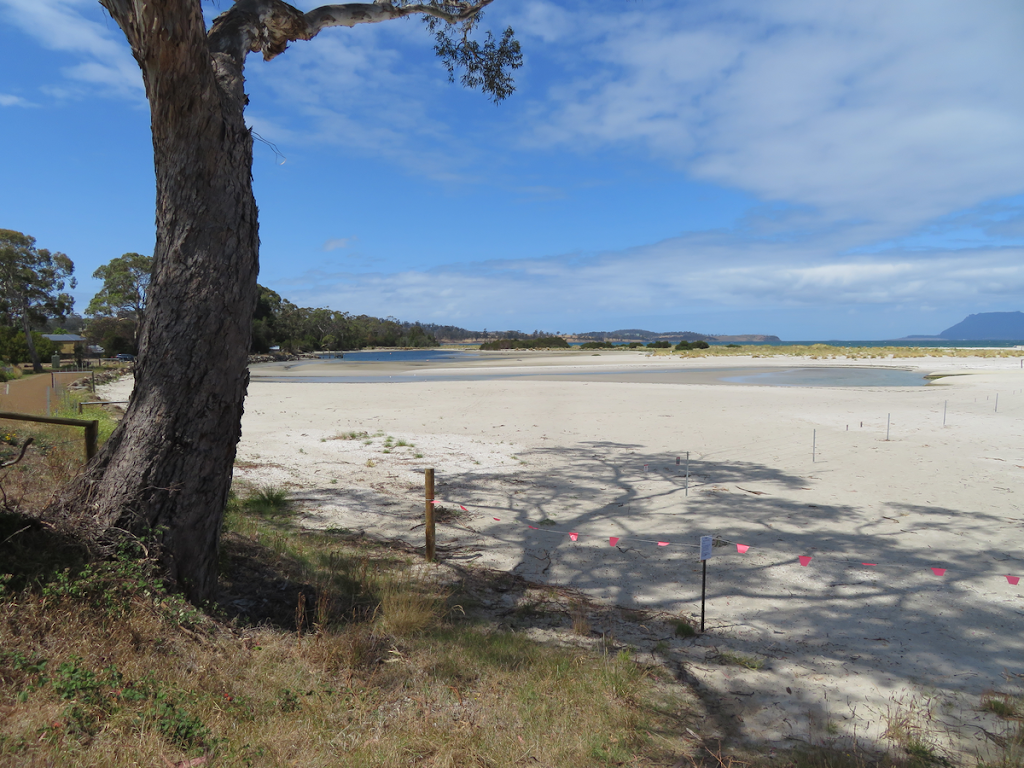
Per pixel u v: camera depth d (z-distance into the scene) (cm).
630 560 696
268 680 370
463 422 1794
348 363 7131
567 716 369
